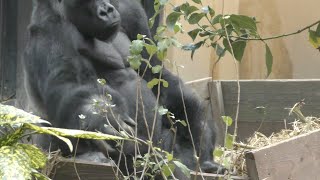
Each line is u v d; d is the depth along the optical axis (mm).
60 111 7043
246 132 9742
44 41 7523
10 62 13750
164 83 5887
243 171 6742
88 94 7023
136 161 5918
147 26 8539
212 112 9648
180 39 11898
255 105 9695
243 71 15086
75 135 4215
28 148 4266
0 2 13781
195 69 12484
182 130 8148
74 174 6289
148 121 7633
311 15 15188
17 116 4184
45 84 7309
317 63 15133
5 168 3848
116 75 7766
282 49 15273
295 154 6402
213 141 8203
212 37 6285
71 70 7246
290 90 9555
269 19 15125
